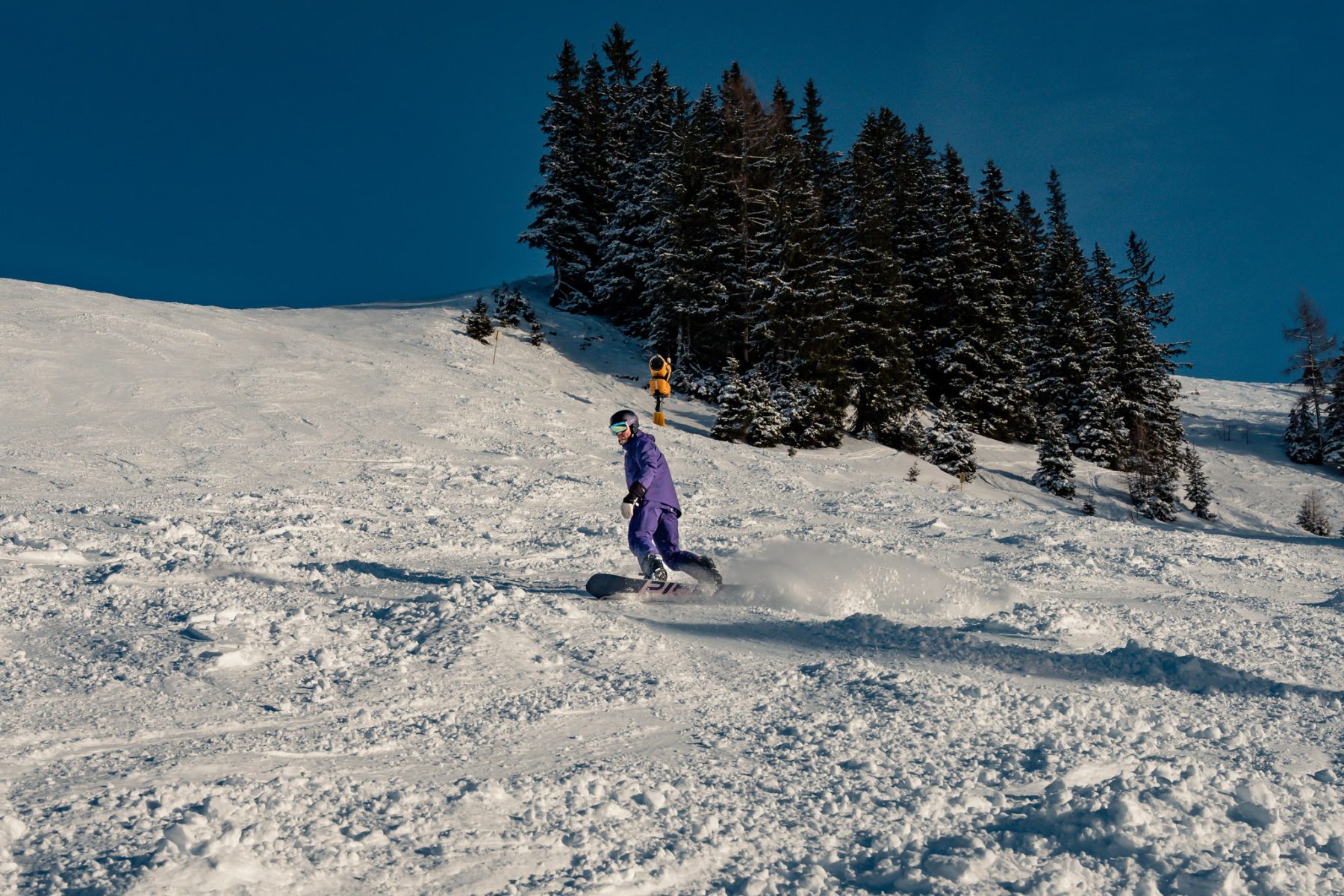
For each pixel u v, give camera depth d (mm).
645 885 1998
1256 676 4293
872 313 35875
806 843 2277
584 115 50094
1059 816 2430
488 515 10727
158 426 15586
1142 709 3664
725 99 41375
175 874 1824
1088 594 7070
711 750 3037
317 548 7844
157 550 7156
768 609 5840
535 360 33469
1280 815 2514
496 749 2949
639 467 6426
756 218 38906
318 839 2105
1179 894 2031
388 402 19812
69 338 20891
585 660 4195
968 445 32125
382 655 4043
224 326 26188
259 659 3854
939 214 41562
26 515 8906
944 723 3322
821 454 29766
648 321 39656
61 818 2148
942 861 2111
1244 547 10750
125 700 3244
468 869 2012
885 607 6016
